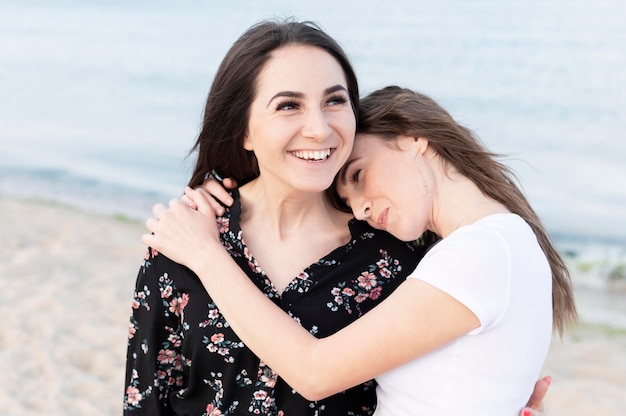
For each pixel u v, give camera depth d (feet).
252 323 6.80
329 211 7.99
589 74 58.29
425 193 7.32
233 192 7.77
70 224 29.58
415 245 8.23
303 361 6.67
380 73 61.00
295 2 97.50
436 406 6.73
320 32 7.13
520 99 53.31
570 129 47.47
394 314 6.56
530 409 6.91
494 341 6.57
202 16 99.40
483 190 7.29
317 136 6.81
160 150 47.98
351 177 7.57
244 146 7.52
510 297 6.49
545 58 63.05
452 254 6.53
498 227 6.68
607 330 22.13
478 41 69.97
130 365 7.64
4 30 98.27
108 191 39.88
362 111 7.71
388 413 7.15
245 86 7.09
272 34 7.02
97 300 20.81
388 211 7.46
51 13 113.60
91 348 17.79
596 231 33.17
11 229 28.27
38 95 64.59
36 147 49.21
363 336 6.61
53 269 23.34
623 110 50.44
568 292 7.86
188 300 7.30
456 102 53.21
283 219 7.70
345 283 7.47
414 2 91.09
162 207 7.50
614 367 18.67
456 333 6.52
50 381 16.08
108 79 69.41
